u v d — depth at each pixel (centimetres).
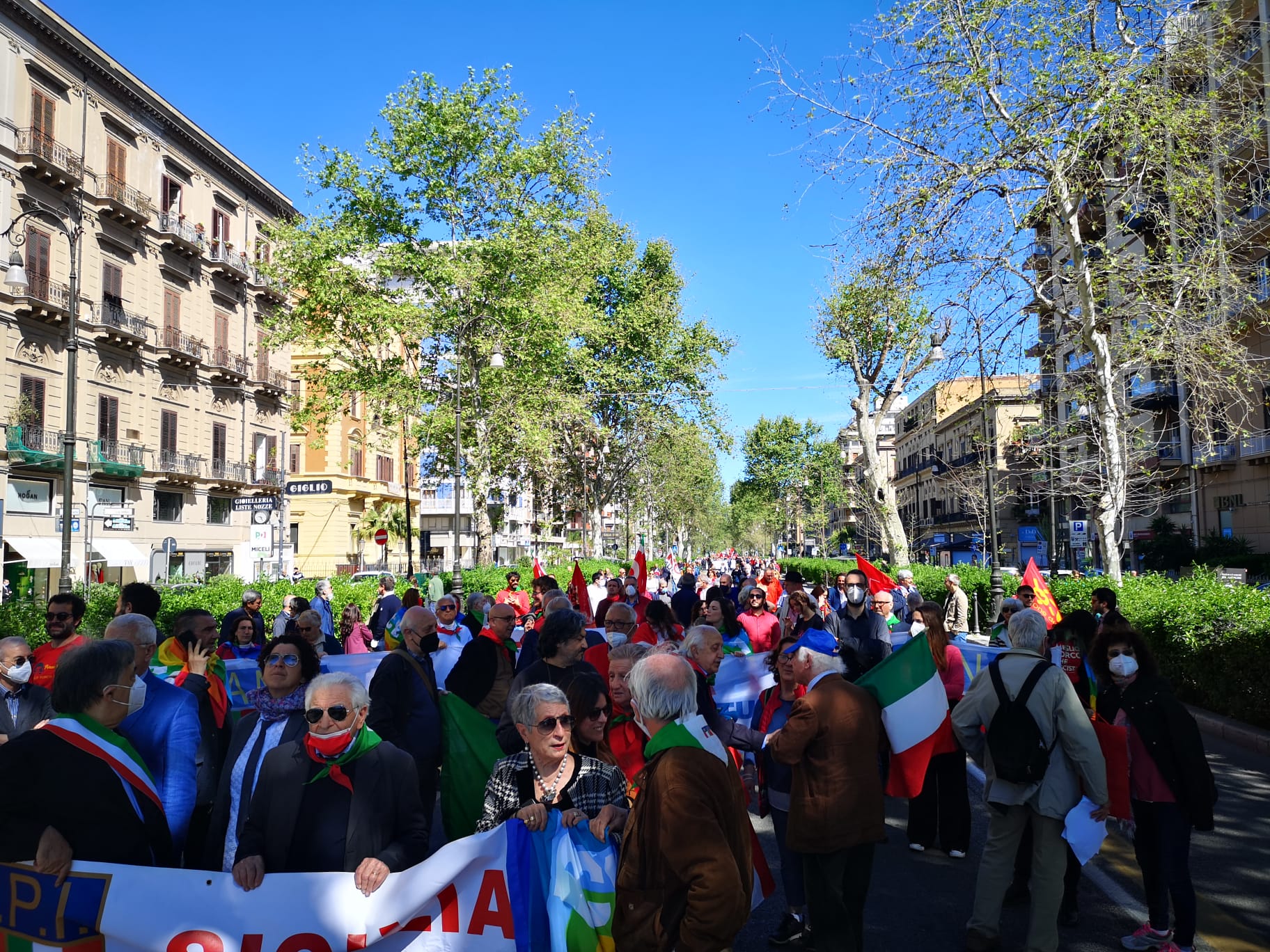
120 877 359
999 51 1312
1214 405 1648
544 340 3234
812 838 434
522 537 6725
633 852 307
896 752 511
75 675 362
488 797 395
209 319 4134
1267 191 1533
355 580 3431
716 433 4756
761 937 532
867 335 2341
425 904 371
